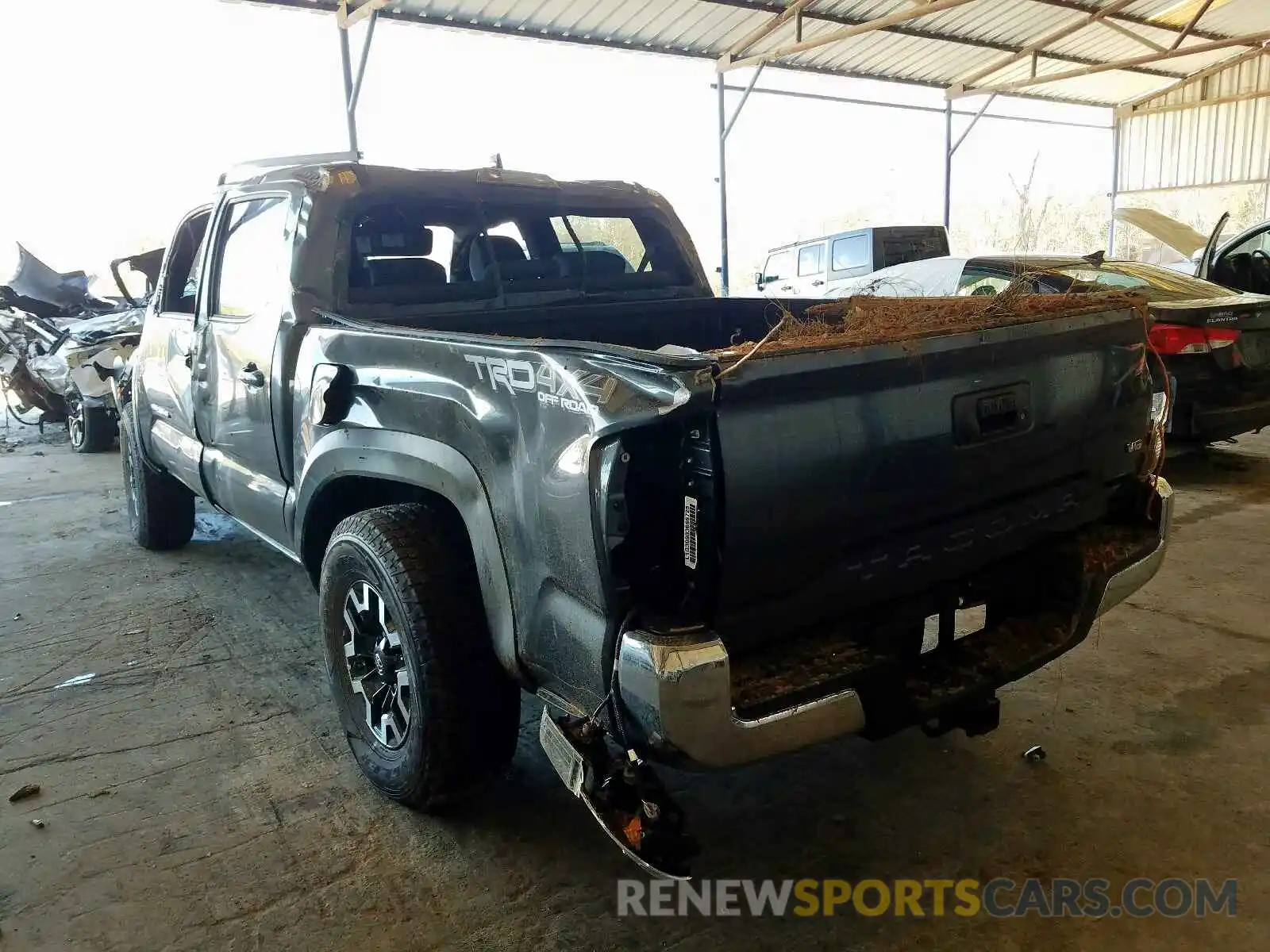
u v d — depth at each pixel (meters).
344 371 2.63
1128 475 2.55
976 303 2.51
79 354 8.39
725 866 2.37
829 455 1.81
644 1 10.90
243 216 3.49
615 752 1.95
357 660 2.69
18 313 9.95
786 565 1.82
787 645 1.97
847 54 14.36
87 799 2.70
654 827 1.79
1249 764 2.75
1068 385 2.28
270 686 3.45
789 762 2.86
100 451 8.90
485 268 3.47
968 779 2.73
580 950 2.07
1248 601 3.99
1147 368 2.54
